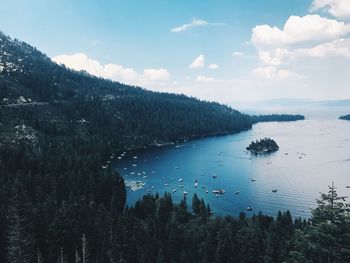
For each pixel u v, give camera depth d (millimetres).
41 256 89750
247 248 106688
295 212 187625
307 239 38188
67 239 100250
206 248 109875
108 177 186625
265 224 144500
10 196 119438
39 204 111938
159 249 101938
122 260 92562
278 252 98500
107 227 111125
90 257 98500
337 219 37000
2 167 170750
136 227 119812
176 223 133250
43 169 187875
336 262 35969
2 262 91250
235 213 186125
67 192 163000
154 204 162125
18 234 82812
